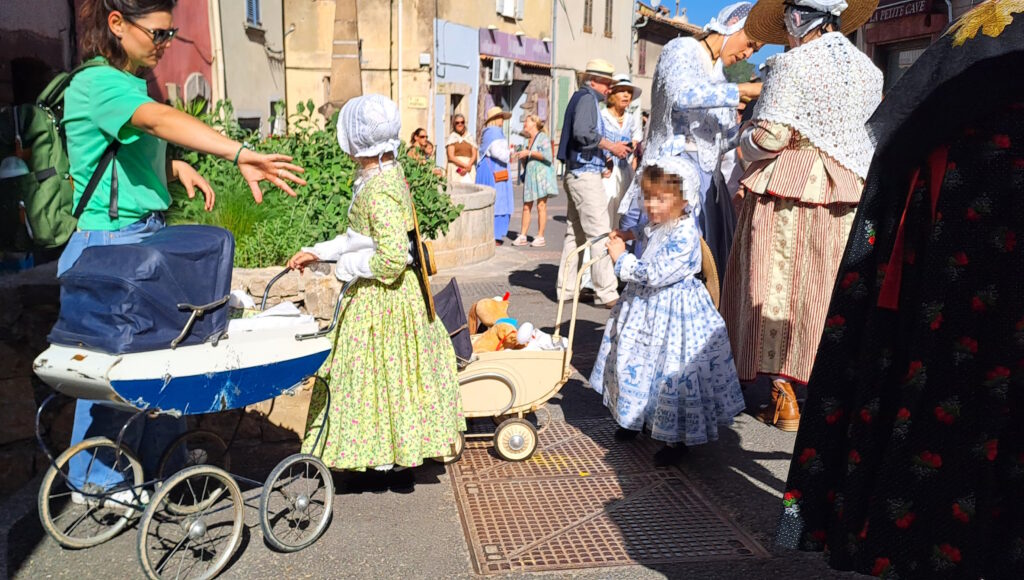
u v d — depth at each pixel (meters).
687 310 4.35
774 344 4.90
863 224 2.66
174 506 3.73
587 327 7.32
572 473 4.39
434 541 3.66
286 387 3.38
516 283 9.30
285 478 4.00
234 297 3.86
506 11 26.97
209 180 5.39
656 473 4.39
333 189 5.95
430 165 7.63
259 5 14.05
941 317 2.43
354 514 3.90
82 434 3.65
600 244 7.77
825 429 2.74
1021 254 2.33
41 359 3.10
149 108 3.35
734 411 4.41
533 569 3.43
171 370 3.04
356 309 3.85
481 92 25.81
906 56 10.66
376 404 3.85
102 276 3.04
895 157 2.52
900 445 2.49
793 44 4.89
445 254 10.20
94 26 3.47
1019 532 2.41
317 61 19.61
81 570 3.37
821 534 2.78
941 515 2.45
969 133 2.42
